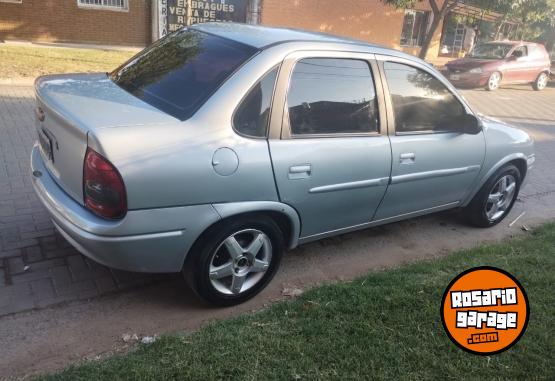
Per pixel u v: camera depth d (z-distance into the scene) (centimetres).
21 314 315
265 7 1745
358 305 326
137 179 276
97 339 300
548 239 483
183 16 1606
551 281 374
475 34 2392
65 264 372
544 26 2366
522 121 1173
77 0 1480
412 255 455
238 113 312
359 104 376
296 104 340
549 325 321
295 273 400
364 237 482
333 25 1936
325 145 351
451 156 446
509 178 529
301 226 362
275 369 263
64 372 255
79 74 400
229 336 287
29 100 829
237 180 308
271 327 300
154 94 330
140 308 334
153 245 293
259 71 323
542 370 280
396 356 280
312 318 311
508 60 1664
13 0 1399
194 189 293
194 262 315
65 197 309
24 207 452
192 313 334
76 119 285
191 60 347
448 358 283
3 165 543
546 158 846
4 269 359
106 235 281
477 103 1367
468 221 534
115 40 1570
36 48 1320
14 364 273
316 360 273
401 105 406
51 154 330
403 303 330
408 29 2217
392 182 403
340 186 366
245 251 333
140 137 280
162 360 263
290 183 334
